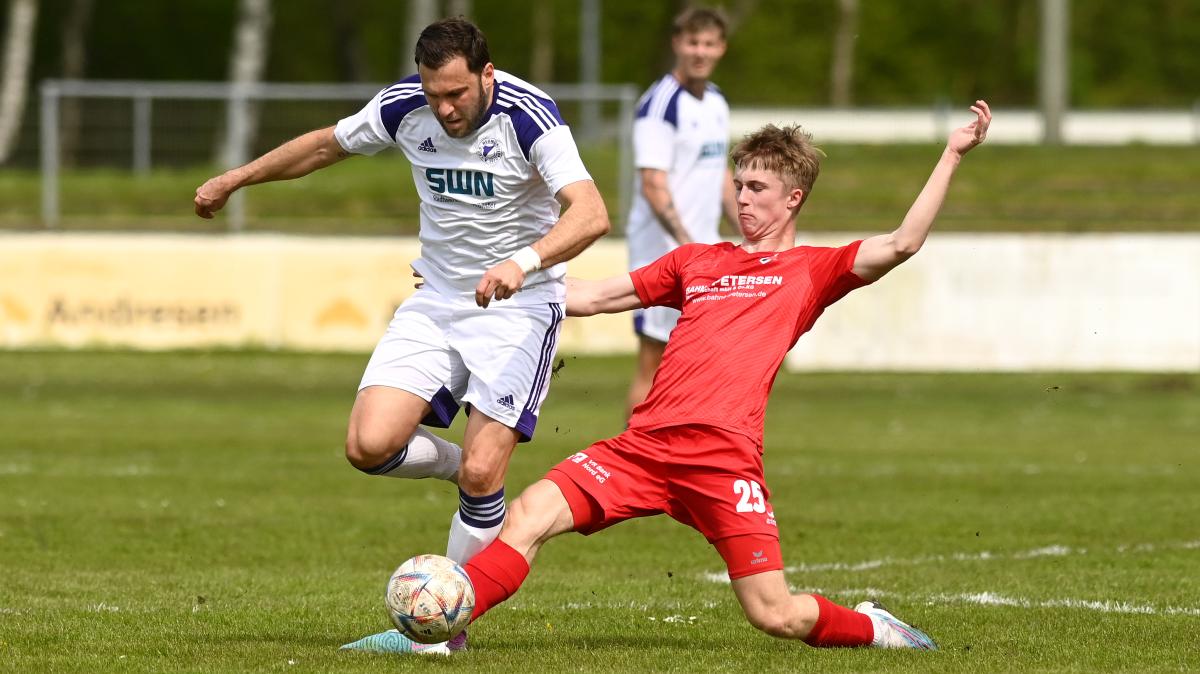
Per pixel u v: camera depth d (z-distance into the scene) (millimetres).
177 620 22984
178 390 64250
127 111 87562
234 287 72938
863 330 69562
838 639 20438
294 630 22328
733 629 22812
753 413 19672
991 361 68750
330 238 79250
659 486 19828
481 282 19453
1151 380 70062
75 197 87438
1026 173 102500
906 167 105438
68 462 43594
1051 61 108188
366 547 30922
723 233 81625
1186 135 139875
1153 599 25547
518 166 21031
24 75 139125
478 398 21344
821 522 34438
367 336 73125
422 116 21297
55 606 24125
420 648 20375
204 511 35156
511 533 19859
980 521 34625
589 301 21422
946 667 19672
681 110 39375
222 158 87688
